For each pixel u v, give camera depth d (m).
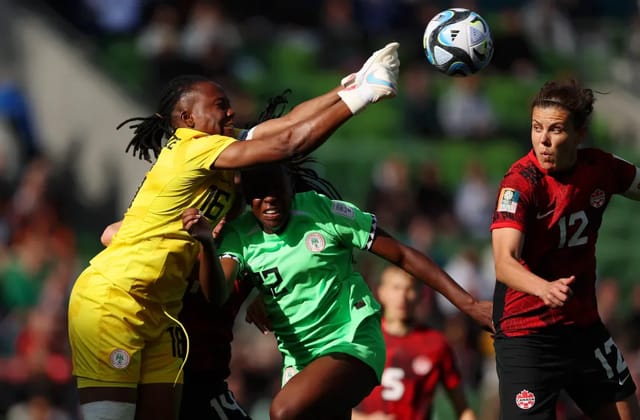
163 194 21.86
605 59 86.75
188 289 23.62
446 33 22.86
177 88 22.84
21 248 55.16
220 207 22.39
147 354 22.39
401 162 63.81
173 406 22.58
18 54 64.88
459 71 23.00
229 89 67.00
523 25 84.50
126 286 21.94
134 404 22.12
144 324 22.06
